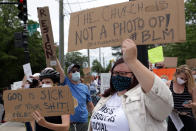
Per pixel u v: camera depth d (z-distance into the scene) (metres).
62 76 4.11
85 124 4.20
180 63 25.16
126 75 2.01
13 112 2.39
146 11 2.40
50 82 2.80
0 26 24.59
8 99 2.41
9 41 24.22
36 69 30.78
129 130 1.83
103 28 2.62
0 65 23.61
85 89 4.41
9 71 24.45
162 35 2.31
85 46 2.71
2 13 28.44
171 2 2.29
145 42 2.39
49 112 2.33
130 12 2.50
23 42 9.72
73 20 2.84
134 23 2.46
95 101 10.11
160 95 1.59
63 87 2.32
